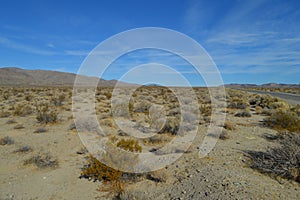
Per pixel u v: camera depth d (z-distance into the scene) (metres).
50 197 4.98
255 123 13.05
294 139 6.55
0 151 8.05
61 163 6.99
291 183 5.15
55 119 13.63
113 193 5.12
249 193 4.56
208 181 5.30
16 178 5.91
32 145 8.82
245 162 6.65
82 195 5.06
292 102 24.86
